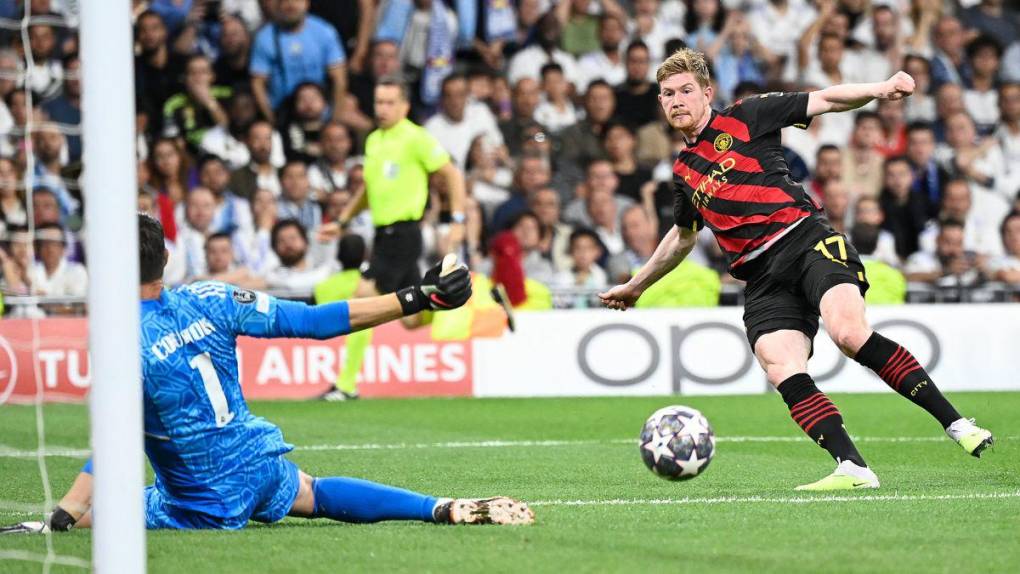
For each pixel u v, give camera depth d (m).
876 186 59.31
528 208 56.34
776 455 29.77
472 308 49.41
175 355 17.34
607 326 49.09
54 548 16.78
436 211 56.66
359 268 50.44
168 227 53.25
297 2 59.31
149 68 58.53
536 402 46.09
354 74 61.28
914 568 14.97
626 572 14.82
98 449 13.42
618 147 58.50
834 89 22.41
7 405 45.56
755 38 64.06
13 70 56.19
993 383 49.03
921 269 57.38
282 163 57.97
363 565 15.40
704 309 49.06
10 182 53.59
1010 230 58.34
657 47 63.47
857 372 48.50
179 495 18.00
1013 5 66.88
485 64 62.72
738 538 17.05
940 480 24.06
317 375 48.56
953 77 64.31
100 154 13.56
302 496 18.56
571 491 23.36
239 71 59.66
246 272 53.59
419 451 31.38
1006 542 16.66
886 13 64.31
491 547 16.42
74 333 46.81
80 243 53.50
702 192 23.16
